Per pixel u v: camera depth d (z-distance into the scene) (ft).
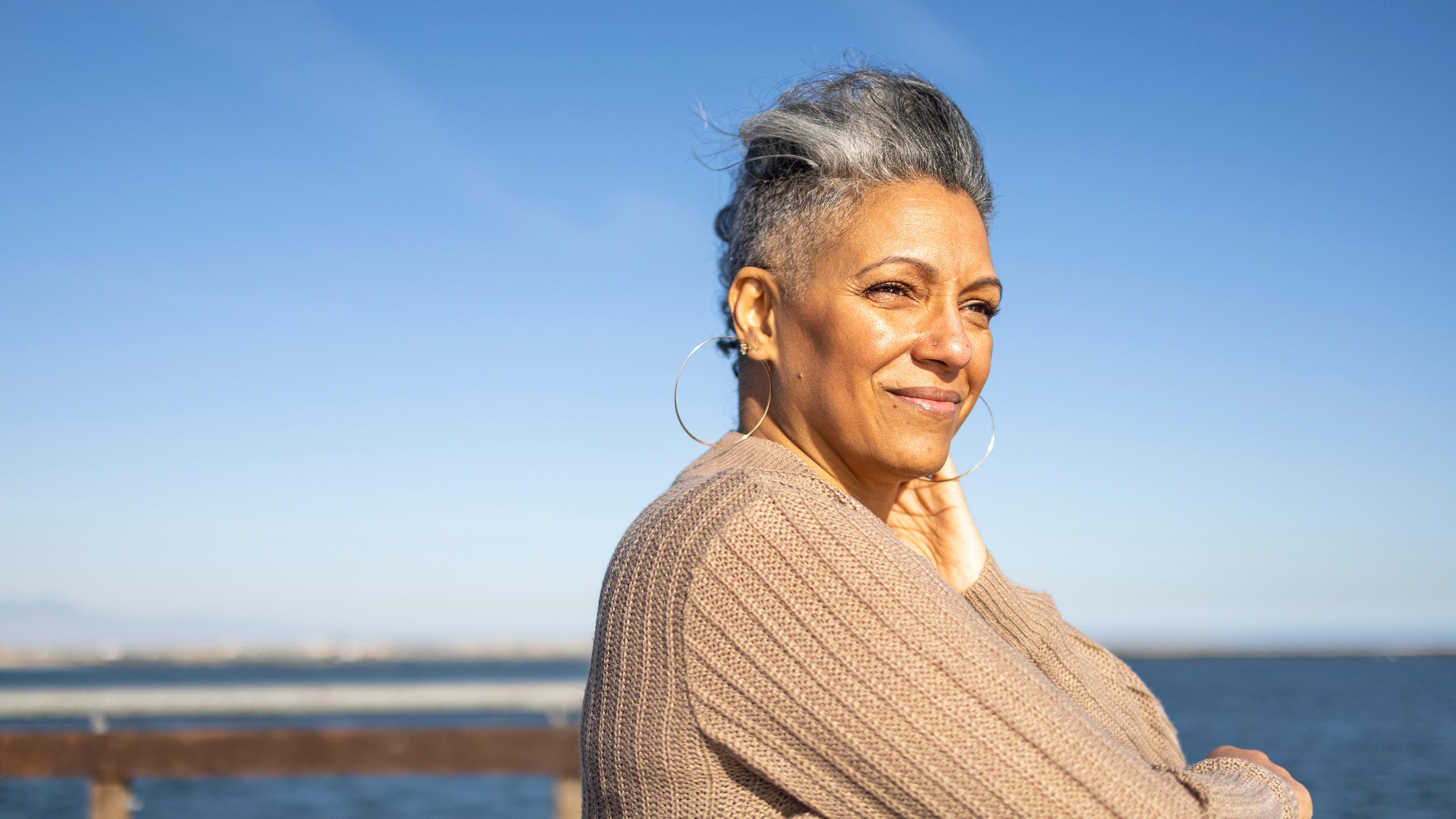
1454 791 51.01
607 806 3.34
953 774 2.80
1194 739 86.99
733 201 4.51
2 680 344.08
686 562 3.10
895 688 2.86
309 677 260.62
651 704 3.13
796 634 2.96
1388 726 100.63
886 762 2.84
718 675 3.02
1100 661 5.04
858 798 2.91
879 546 3.11
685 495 3.31
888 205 3.81
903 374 3.79
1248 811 3.44
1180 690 196.24
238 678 285.02
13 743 11.24
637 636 3.18
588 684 3.49
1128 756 3.01
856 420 3.86
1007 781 2.80
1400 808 45.16
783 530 3.07
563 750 11.19
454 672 357.41
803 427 4.05
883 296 3.82
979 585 4.59
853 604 2.96
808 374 3.97
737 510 3.12
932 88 4.05
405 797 51.31
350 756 11.22
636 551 3.29
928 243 3.78
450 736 11.25
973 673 2.90
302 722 49.75
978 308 4.06
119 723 41.19
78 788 48.47
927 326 3.82
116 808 11.19
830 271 3.86
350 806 47.67
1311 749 76.43
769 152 4.07
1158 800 2.94
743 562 3.04
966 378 4.01
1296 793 4.08
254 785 55.06
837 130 3.88
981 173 4.11
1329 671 360.07
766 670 2.96
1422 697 166.09
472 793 52.54
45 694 12.08
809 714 2.91
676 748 3.08
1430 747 77.20
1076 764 2.85
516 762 11.19
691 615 3.05
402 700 12.58
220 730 11.23
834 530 3.08
